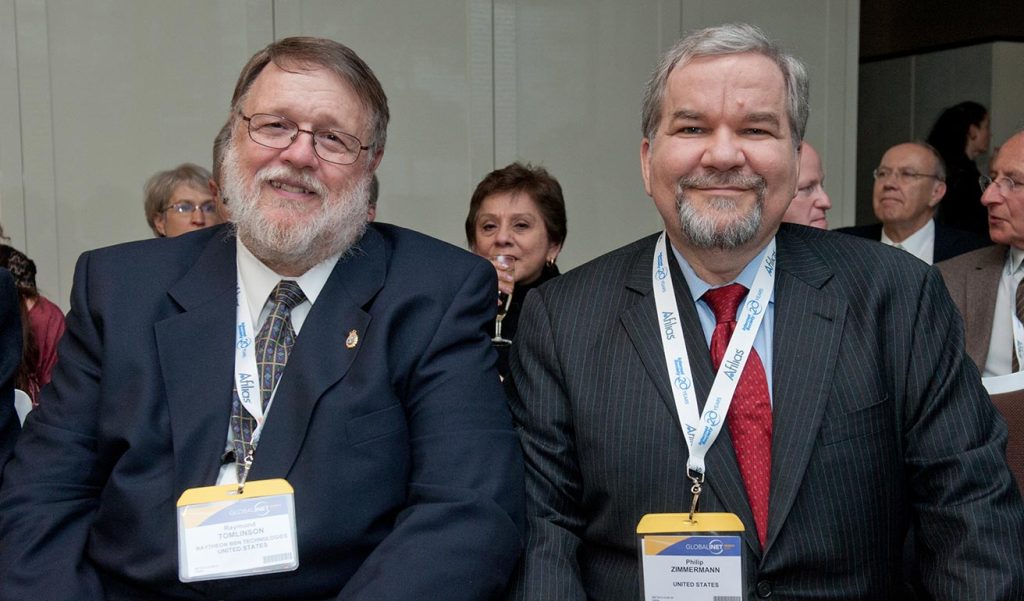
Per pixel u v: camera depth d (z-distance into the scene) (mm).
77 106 4359
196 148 4523
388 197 4801
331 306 2016
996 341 3293
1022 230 3191
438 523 1832
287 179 1976
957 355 1945
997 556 1792
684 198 1933
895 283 1959
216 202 3500
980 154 5508
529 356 2107
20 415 2420
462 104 4871
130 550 1871
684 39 1980
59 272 4375
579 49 5043
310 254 2021
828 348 1896
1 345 2201
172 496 1881
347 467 1877
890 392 1909
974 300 3359
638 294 2055
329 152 2008
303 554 1843
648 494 1909
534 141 5008
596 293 2094
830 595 1853
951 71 6352
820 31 5445
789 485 1823
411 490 1925
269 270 2066
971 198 5191
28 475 1967
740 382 1932
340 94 2008
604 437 1951
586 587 2006
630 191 5191
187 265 2125
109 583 1925
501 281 3320
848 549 1850
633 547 1927
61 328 3379
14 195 4297
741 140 1900
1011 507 1864
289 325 2041
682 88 1925
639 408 1939
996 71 6070
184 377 1963
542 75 4996
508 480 1936
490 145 4930
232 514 1831
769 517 1831
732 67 1896
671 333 1989
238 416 1969
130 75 4418
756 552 1844
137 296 2037
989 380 2428
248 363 2006
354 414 1903
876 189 4715
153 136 4465
